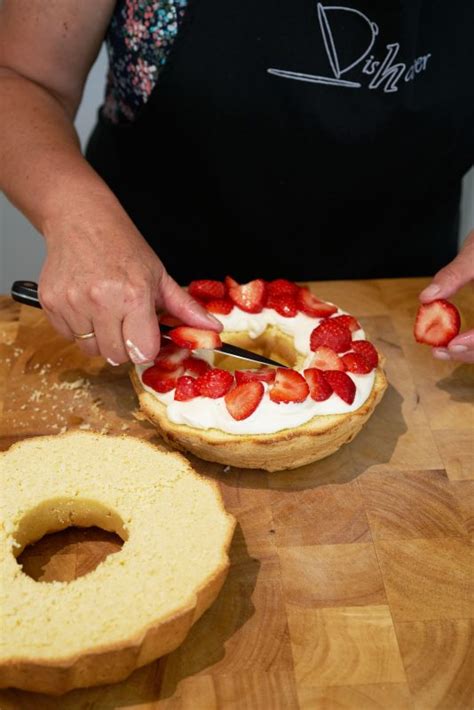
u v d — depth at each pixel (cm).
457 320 90
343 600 74
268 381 83
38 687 67
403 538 79
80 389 92
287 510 81
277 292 93
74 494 77
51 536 79
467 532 80
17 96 92
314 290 104
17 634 67
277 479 84
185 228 109
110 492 77
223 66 95
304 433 81
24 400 90
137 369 88
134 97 99
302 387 82
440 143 101
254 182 103
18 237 143
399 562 77
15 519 75
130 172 108
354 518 81
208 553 72
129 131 103
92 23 93
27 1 91
